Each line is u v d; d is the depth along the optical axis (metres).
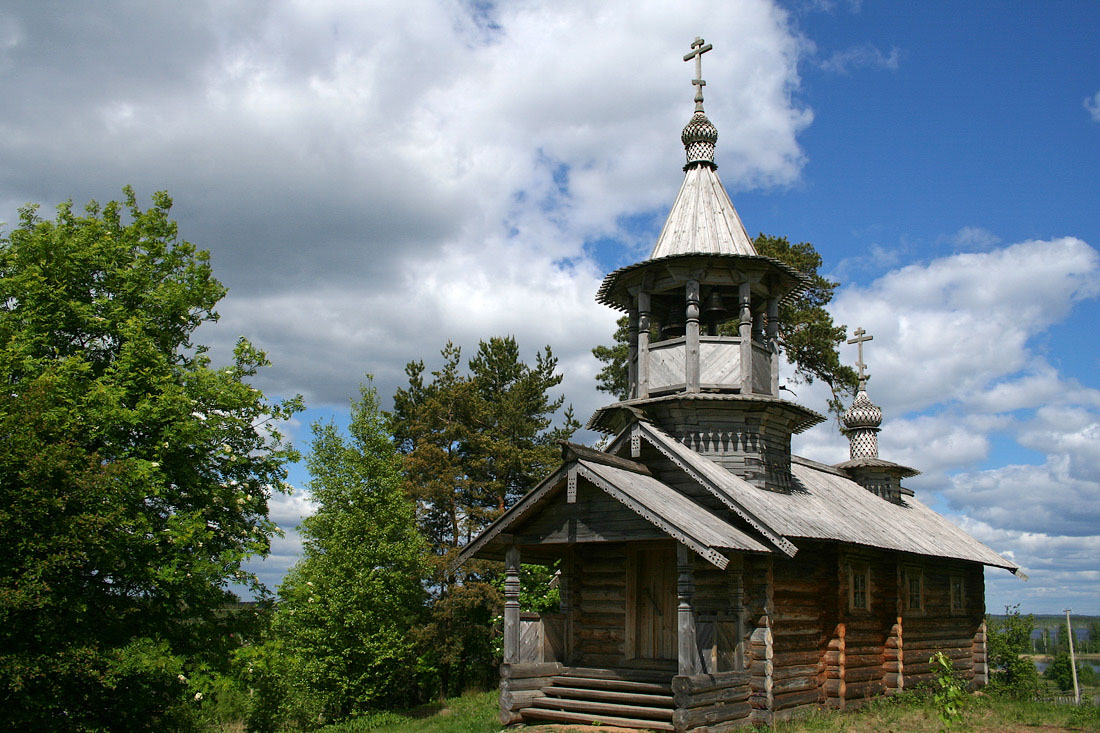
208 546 17.73
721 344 19.59
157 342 19.06
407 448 42.41
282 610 30.12
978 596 27.25
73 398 16.38
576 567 18.92
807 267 36.69
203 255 20.30
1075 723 18.50
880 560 22.14
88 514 13.84
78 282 18.61
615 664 17.98
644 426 18.19
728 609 16.70
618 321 39.62
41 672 12.97
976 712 20.03
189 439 17.14
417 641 33.88
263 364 20.28
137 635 15.92
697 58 23.34
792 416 20.36
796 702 17.48
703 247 20.52
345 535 30.44
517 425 40.44
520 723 16.80
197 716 19.19
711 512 17.25
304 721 27.25
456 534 37.94
